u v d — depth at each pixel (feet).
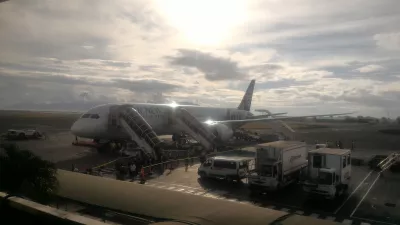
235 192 83.92
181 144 176.45
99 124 134.72
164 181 95.40
